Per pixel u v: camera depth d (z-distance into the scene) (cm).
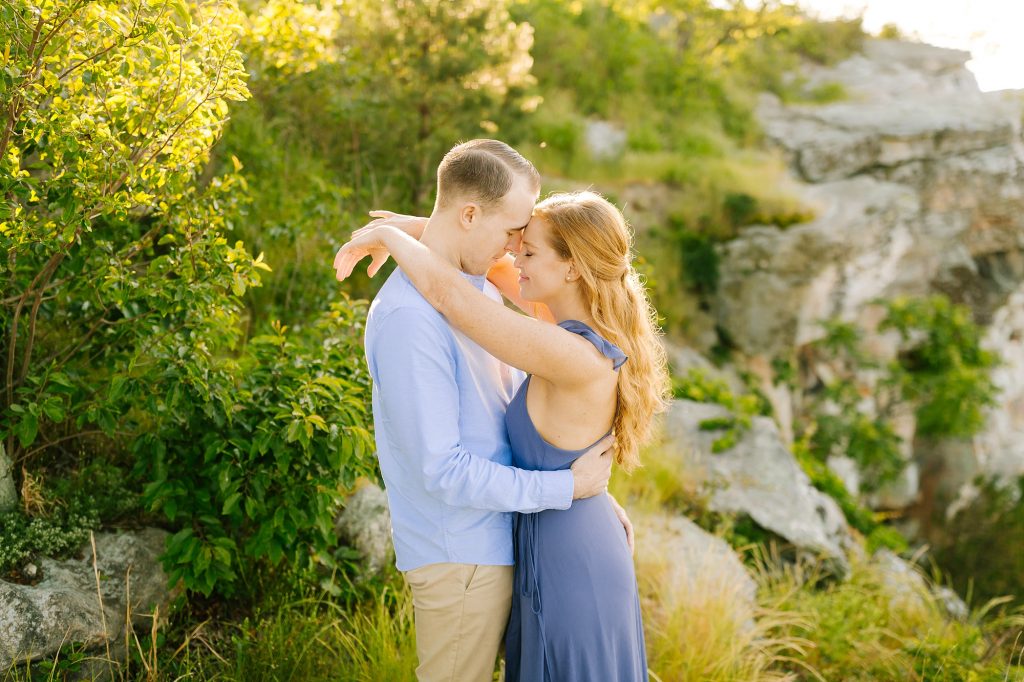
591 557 192
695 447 545
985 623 452
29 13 218
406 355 172
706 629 323
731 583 362
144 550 262
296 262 421
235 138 449
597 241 187
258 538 257
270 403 269
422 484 175
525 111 629
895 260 980
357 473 277
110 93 255
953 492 979
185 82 246
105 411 250
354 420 267
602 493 208
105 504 269
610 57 1146
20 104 232
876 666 356
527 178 190
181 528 278
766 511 480
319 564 305
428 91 582
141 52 259
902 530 944
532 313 229
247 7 404
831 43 1593
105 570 250
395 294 179
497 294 216
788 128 1168
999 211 1029
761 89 1332
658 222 933
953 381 955
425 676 197
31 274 273
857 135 1070
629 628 198
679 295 903
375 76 576
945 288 1033
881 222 951
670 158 981
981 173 1018
